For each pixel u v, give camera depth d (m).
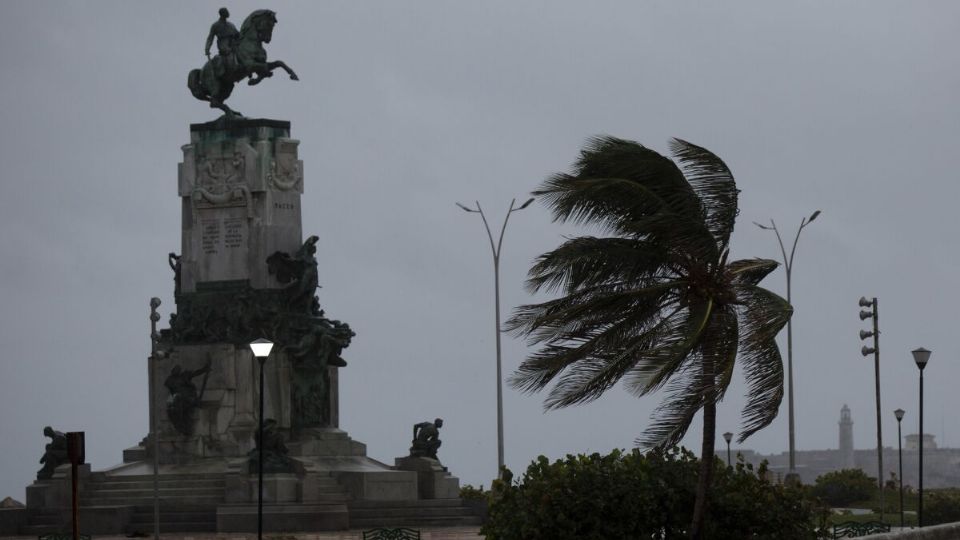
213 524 100.00
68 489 104.38
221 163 111.56
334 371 113.12
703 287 61.97
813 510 68.00
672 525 65.12
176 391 109.12
